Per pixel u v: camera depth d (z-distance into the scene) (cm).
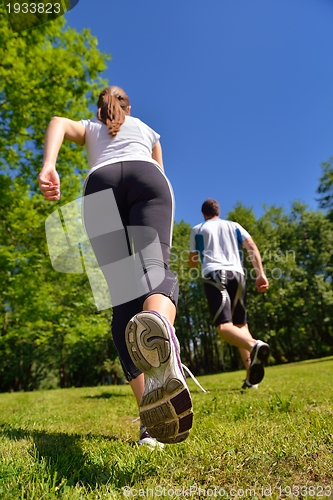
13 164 1122
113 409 369
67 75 1090
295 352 3403
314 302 2997
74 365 3431
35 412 388
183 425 123
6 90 1023
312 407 261
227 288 421
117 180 176
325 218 3331
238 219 3192
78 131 192
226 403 310
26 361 3303
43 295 1116
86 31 1183
